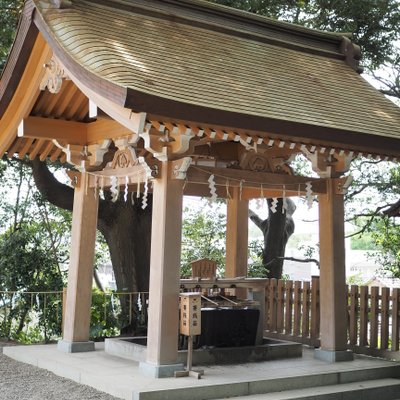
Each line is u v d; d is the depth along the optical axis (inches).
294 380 264.5
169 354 257.1
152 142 254.7
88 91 245.6
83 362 286.8
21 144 348.2
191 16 332.8
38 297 411.2
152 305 262.1
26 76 289.3
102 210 442.6
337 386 272.2
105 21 282.4
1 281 418.6
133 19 299.0
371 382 282.7
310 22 508.7
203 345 295.4
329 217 315.9
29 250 444.1
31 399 237.0
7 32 407.8
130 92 213.8
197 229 586.9
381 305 332.8
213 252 563.5
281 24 365.4
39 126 308.3
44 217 533.0
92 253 324.8
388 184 512.1
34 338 421.1
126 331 424.5
